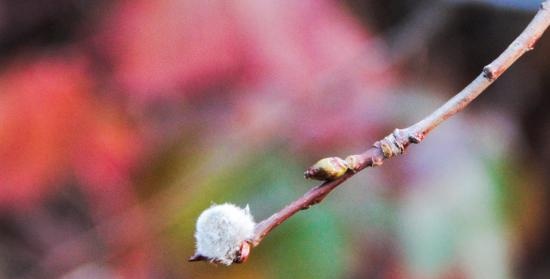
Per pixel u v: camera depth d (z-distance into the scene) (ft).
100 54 1.49
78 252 1.61
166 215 1.57
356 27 1.61
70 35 1.50
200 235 0.96
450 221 1.57
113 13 1.47
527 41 1.07
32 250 1.64
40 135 1.48
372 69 1.63
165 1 1.45
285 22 1.45
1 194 1.50
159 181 1.56
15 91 1.49
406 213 1.57
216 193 1.55
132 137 1.53
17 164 1.48
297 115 1.53
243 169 1.55
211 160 1.55
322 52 1.48
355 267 1.53
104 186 1.55
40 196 1.54
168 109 1.50
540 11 1.08
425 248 1.55
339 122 1.55
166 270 1.59
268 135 1.54
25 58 1.51
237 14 1.43
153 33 1.44
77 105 1.49
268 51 1.44
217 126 1.53
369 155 1.03
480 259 1.56
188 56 1.44
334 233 1.54
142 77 1.45
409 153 1.61
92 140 1.51
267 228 0.99
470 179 1.61
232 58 1.44
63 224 1.59
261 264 1.53
